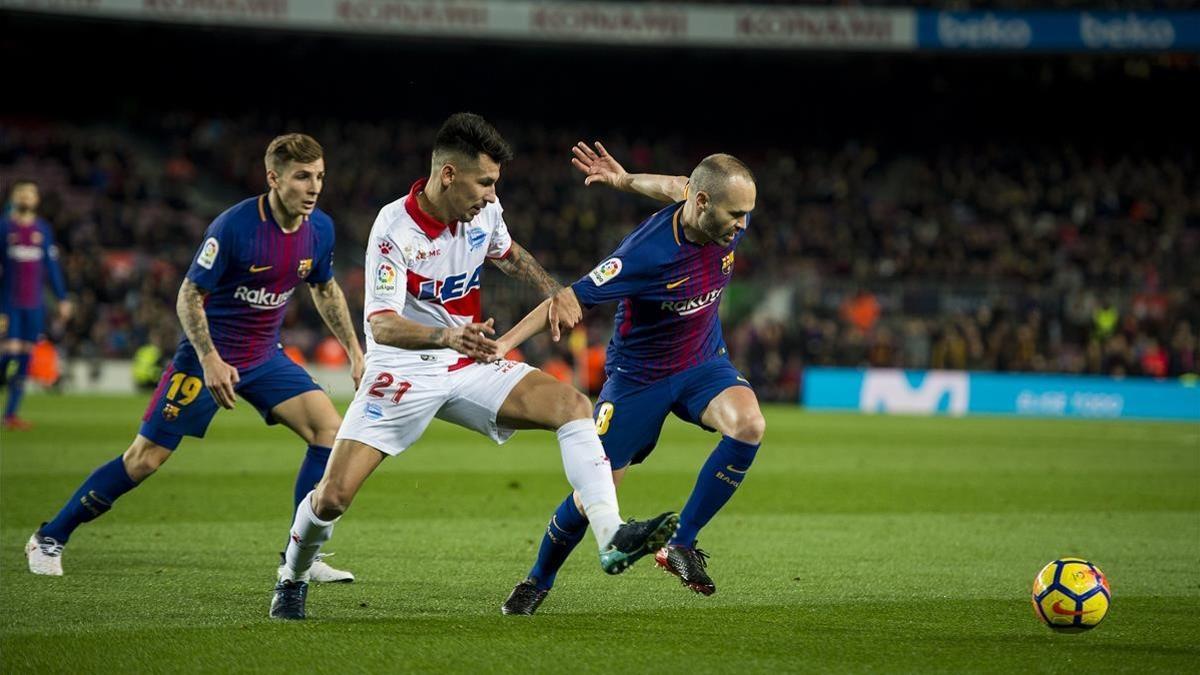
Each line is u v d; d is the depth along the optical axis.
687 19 121.69
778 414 88.19
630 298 21.48
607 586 23.16
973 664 16.86
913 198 133.75
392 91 142.00
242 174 128.62
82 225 112.81
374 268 18.70
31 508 32.69
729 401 21.41
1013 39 121.56
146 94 137.50
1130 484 44.00
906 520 33.97
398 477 43.31
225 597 21.39
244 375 23.80
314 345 100.06
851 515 34.94
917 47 121.94
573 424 18.78
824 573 24.95
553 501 37.22
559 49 140.62
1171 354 98.88
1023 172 135.62
